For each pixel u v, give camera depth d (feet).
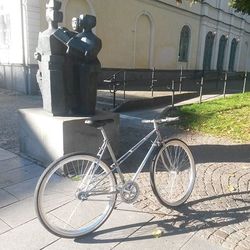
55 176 13.03
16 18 41.81
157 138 11.70
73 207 11.59
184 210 11.89
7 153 17.61
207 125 25.34
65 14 43.88
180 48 71.31
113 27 51.88
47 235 10.17
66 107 16.05
